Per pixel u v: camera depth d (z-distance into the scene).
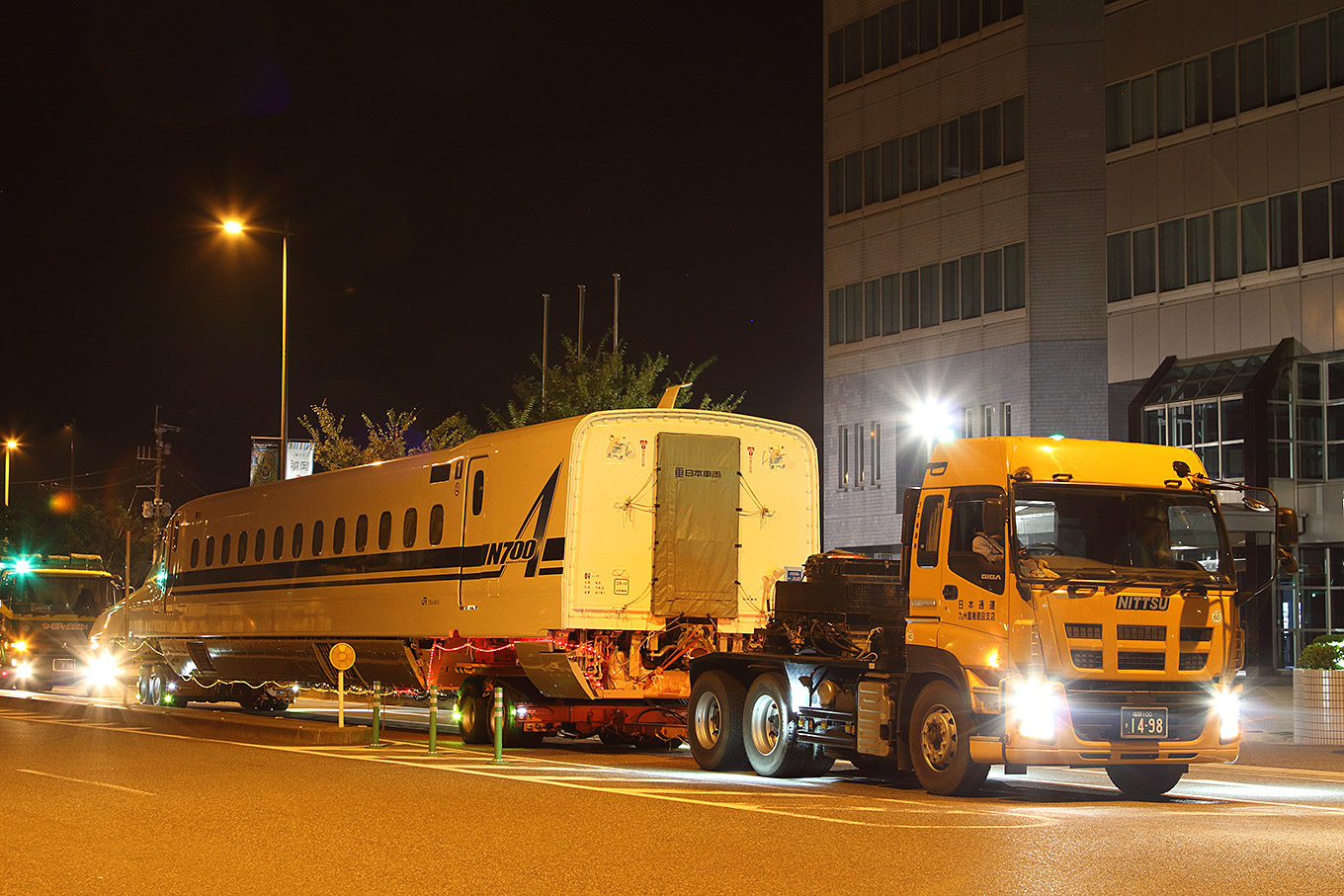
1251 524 37.78
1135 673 13.33
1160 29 43.31
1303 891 8.50
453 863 9.33
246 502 27.50
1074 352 44.97
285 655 25.94
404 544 22.19
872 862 9.45
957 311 48.19
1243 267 40.78
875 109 51.75
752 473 19.61
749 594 19.36
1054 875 8.98
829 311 53.28
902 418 49.94
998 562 13.41
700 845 10.19
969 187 47.94
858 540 51.34
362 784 14.10
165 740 20.17
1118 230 44.50
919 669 14.20
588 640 18.69
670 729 19.84
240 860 9.41
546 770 16.17
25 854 9.68
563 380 35.47
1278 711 28.97
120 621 34.59
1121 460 13.90
